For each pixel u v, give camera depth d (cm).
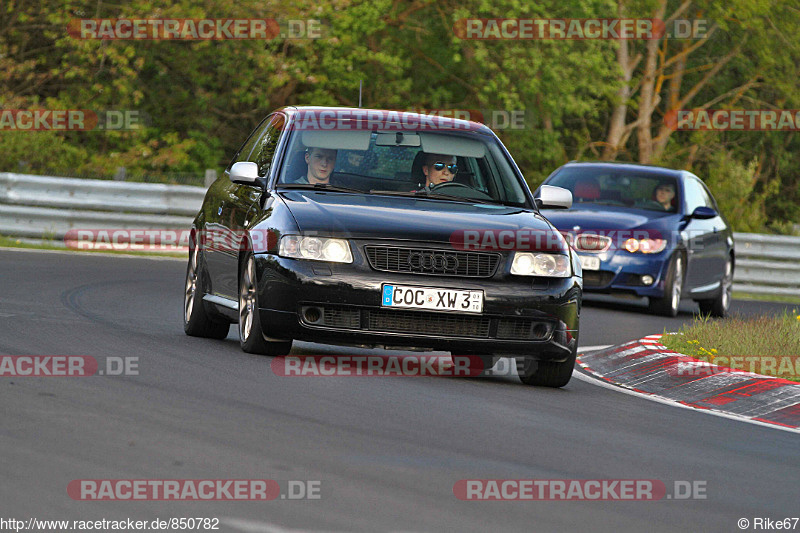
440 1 10500
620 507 1642
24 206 6181
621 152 12081
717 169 10500
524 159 10894
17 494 1454
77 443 1728
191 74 10000
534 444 2039
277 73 9412
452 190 2961
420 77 11094
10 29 9662
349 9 9725
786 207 13562
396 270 2656
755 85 12700
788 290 7694
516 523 1502
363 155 2997
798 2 12056
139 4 8988
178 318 3706
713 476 1928
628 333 4284
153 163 9325
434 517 1491
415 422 2128
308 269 2652
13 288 4053
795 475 2009
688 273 5356
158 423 1912
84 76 9469
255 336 2770
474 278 2681
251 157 3241
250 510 1458
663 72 13038
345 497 1549
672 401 2866
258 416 2042
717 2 11481
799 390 2861
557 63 10081
